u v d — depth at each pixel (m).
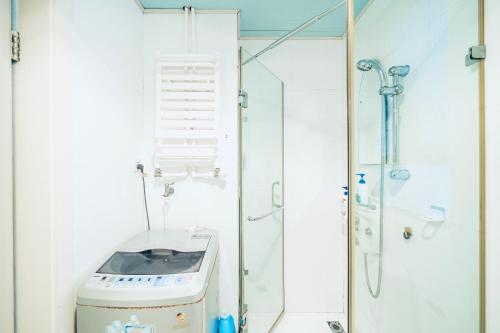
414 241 1.24
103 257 1.12
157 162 1.54
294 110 1.98
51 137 0.82
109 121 1.18
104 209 1.13
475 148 1.00
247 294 1.68
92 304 0.84
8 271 0.78
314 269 1.99
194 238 1.33
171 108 1.50
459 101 1.04
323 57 1.96
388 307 1.38
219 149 1.54
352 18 1.09
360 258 1.49
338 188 1.98
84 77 0.99
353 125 1.13
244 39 1.96
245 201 1.67
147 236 1.36
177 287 0.88
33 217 0.81
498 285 0.94
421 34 1.19
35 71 0.81
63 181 0.86
